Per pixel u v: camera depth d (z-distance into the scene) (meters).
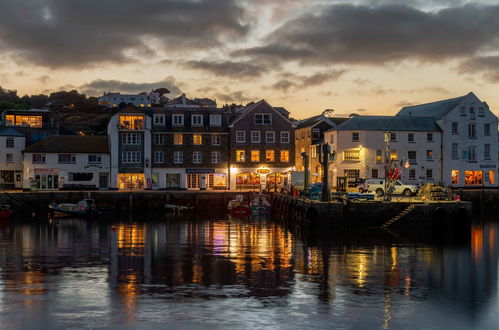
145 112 84.31
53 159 79.25
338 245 41.06
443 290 26.48
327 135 83.19
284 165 86.38
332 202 50.69
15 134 81.81
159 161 83.38
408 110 96.44
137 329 19.70
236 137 85.31
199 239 44.19
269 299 23.94
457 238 46.38
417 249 39.69
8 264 32.69
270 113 86.31
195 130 84.38
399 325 20.67
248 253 36.94
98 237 45.59
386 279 28.84
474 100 83.75
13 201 68.38
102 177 80.62
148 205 72.88
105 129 148.12
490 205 76.06
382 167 79.38
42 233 48.62
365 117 82.12
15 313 21.56
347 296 24.77
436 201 52.72
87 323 20.33
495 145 84.50
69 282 27.23
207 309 22.19
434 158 81.75
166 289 25.70
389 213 51.56
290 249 38.84
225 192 74.31
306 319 21.05
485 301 24.39
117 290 25.44
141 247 39.81
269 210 70.81
